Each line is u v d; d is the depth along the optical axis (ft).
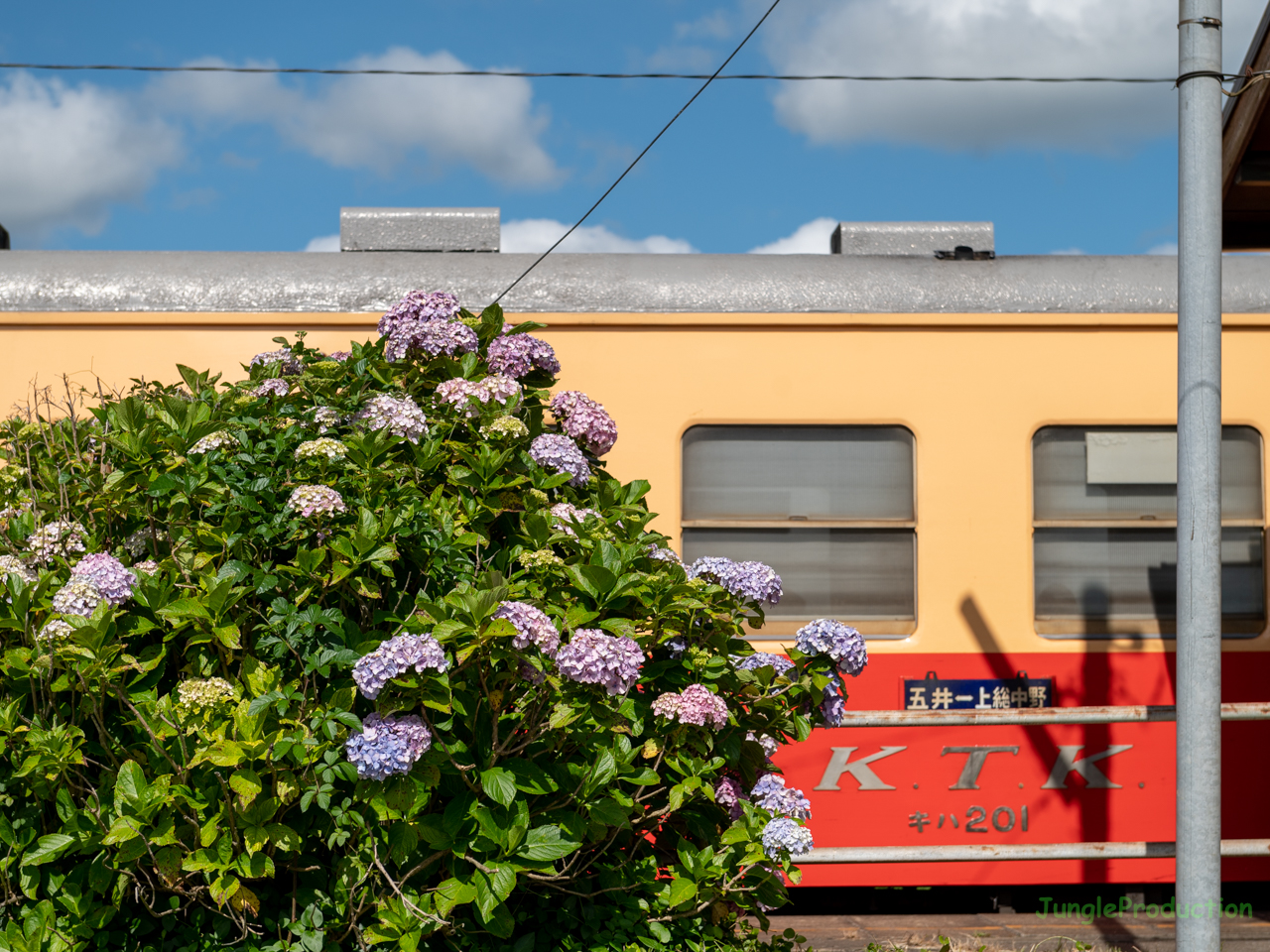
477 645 9.53
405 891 10.27
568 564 11.34
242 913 10.11
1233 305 20.68
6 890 10.23
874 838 19.45
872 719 17.70
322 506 10.47
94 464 12.31
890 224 21.97
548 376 13.53
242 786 9.39
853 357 20.22
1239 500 20.44
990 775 19.66
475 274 20.57
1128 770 19.83
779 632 19.85
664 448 19.90
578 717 10.33
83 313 19.48
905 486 20.22
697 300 20.40
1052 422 20.33
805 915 20.34
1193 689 13.93
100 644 9.83
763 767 12.15
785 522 19.99
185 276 20.21
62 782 10.28
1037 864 19.65
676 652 11.43
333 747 9.81
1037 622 20.12
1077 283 20.93
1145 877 19.76
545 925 11.14
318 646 10.41
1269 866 20.04
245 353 19.67
